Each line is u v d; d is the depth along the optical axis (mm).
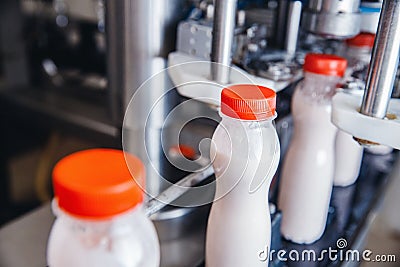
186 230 603
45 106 1312
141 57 643
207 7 700
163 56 661
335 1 565
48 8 1393
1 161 1526
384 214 1265
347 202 714
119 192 314
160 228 602
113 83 673
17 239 595
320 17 577
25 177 1646
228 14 538
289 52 736
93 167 335
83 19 1318
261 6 841
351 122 496
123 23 627
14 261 555
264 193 475
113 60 659
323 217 610
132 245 354
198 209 633
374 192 747
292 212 602
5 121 1449
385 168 831
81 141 1431
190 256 558
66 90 1391
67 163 338
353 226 656
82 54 1356
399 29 451
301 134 589
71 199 313
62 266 356
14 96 1377
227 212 474
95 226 342
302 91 592
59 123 1292
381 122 478
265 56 708
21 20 1426
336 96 546
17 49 1444
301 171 586
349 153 724
